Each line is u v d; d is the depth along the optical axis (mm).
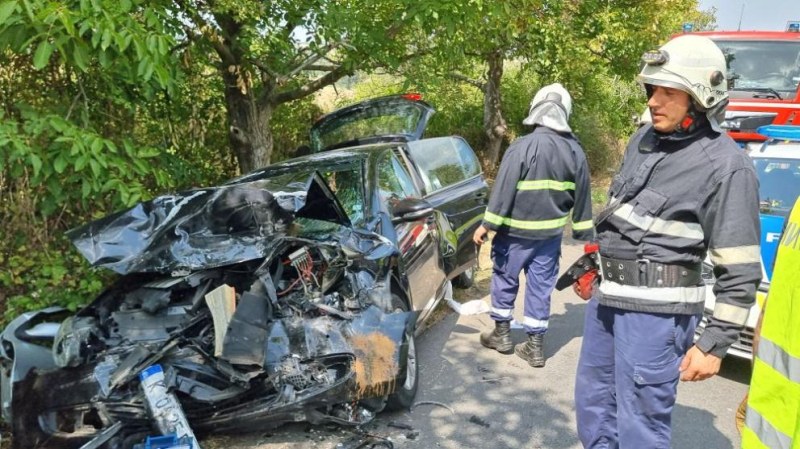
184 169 5574
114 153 4199
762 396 1575
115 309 3348
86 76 4516
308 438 3322
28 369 3057
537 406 3738
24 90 4445
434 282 4586
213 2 5633
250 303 3084
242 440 3307
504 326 4520
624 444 2494
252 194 3576
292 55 6621
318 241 3592
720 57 2154
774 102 8281
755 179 2107
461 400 3820
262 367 2914
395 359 3279
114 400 2877
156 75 4078
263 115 7090
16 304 4090
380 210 4293
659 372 2359
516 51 10555
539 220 4074
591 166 13852
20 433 2859
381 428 3482
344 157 4785
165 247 3258
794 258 1494
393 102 6398
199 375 2975
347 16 6137
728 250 2082
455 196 5664
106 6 3781
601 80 12852
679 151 2252
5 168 4160
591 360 2689
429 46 7418
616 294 2408
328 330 3230
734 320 2092
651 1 10805
